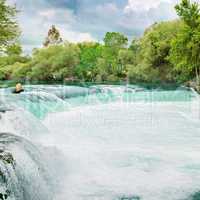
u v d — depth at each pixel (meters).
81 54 59.19
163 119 15.52
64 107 18.31
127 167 8.66
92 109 18.14
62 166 8.36
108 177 8.02
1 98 15.32
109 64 56.50
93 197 7.02
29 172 6.56
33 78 51.69
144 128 13.60
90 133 12.72
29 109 15.66
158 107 19.23
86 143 11.19
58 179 7.73
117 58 55.62
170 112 17.39
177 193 7.14
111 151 10.00
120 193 7.18
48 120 14.88
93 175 8.12
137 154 9.76
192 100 24.11
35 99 16.84
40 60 53.50
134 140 11.73
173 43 32.22
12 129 11.27
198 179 7.86
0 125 10.97
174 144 11.12
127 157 9.44
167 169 8.52
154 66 44.28
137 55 51.47
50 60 53.22
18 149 7.00
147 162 9.04
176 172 8.30
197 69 32.81
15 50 22.50
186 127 13.96
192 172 8.29
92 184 7.64
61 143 11.10
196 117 16.22
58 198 6.98
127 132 12.89
